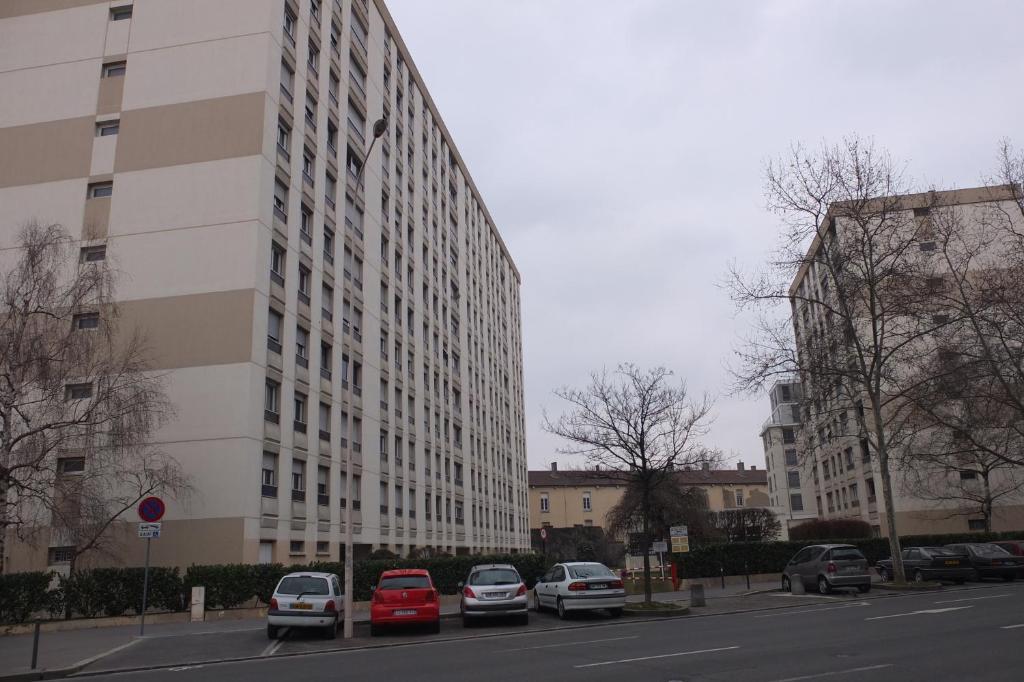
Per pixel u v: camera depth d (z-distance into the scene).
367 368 36.72
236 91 28.81
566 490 90.12
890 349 30.88
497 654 13.36
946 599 20.73
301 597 17.09
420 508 42.97
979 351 30.39
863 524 46.56
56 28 30.84
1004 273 32.34
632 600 26.06
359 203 37.28
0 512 21.67
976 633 13.19
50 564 25.25
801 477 80.69
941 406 35.06
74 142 29.45
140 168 28.67
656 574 43.22
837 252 29.45
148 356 26.62
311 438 30.14
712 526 56.47
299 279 30.41
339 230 34.47
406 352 42.88
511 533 67.56
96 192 29.19
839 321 32.94
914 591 24.91
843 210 28.78
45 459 22.97
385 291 40.41
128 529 25.03
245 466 25.41
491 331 66.50
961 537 38.59
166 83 29.45
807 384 30.75
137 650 15.45
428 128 51.16
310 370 30.53
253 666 12.90
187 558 24.84
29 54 30.73
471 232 61.81
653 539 44.16
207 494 25.25
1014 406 30.08
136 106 29.41
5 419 21.77
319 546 30.28
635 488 24.23
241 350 26.28
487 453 60.66
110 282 24.28
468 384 56.50
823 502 63.53
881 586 26.25
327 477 31.62
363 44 39.47
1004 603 18.48
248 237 27.30
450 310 53.56
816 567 25.27
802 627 15.58
